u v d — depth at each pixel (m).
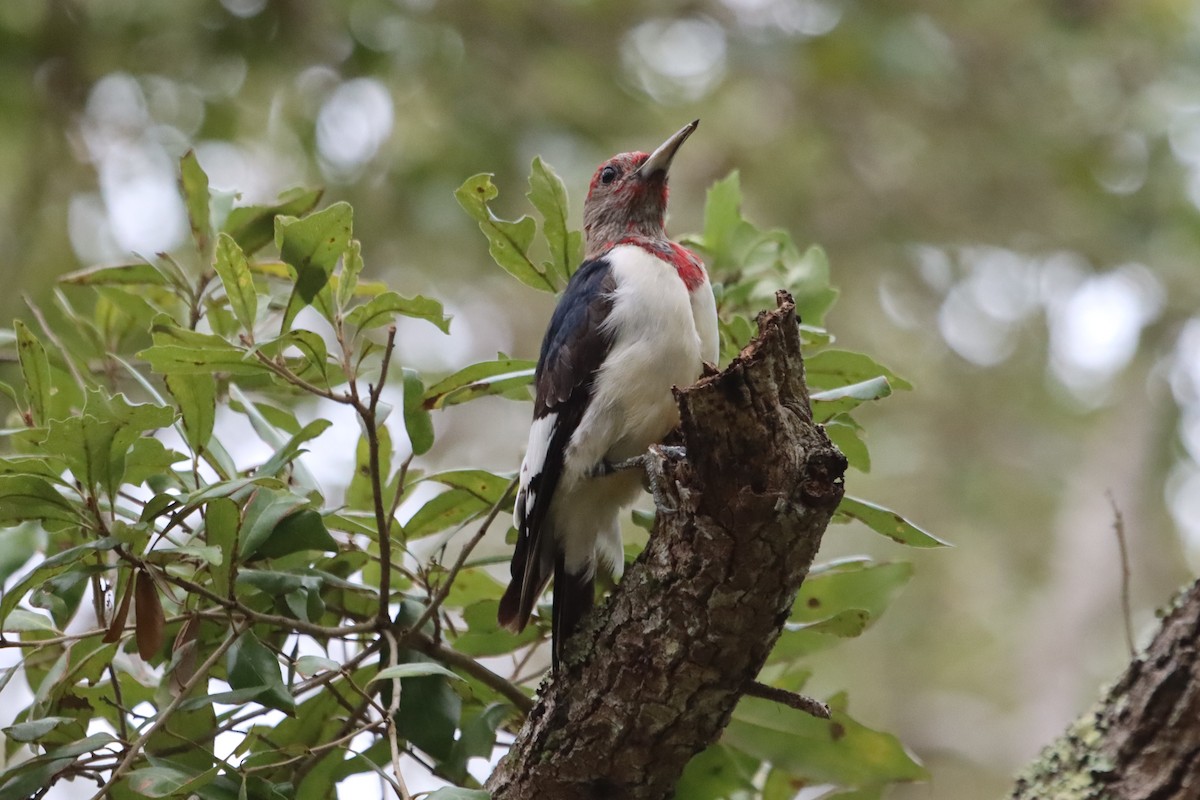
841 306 20.33
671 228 19.25
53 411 8.83
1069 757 8.45
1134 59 20.81
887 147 21.00
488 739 7.73
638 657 6.71
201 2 16.61
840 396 7.06
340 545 8.12
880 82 19.33
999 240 21.11
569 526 8.45
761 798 8.82
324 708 7.95
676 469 6.46
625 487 8.46
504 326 19.97
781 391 6.29
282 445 8.09
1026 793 8.52
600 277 8.55
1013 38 20.84
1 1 16.42
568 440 8.34
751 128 20.05
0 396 12.57
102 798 6.71
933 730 19.14
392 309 7.26
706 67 19.48
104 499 7.32
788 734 8.34
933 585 20.03
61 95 16.50
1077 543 19.69
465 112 17.36
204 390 7.59
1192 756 7.97
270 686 7.10
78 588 8.02
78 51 16.53
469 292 19.44
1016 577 20.23
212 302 8.84
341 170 17.06
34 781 7.06
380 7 16.95
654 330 8.23
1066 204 20.98
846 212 20.80
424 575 7.95
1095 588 19.16
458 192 7.96
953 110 20.89
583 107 17.97
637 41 19.41
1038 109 20.97
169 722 7.46
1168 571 19.73
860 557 8.25
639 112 18.48
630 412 8.25
